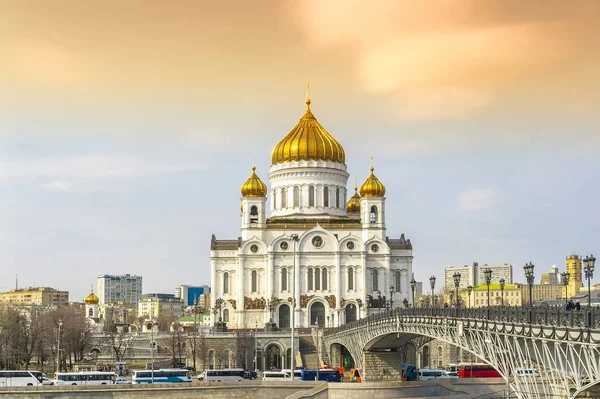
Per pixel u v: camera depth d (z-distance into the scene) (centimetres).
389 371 14350
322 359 18862
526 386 7844
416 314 11100
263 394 13088
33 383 13688
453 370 16688
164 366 19338
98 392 12575
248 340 19375
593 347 6275
